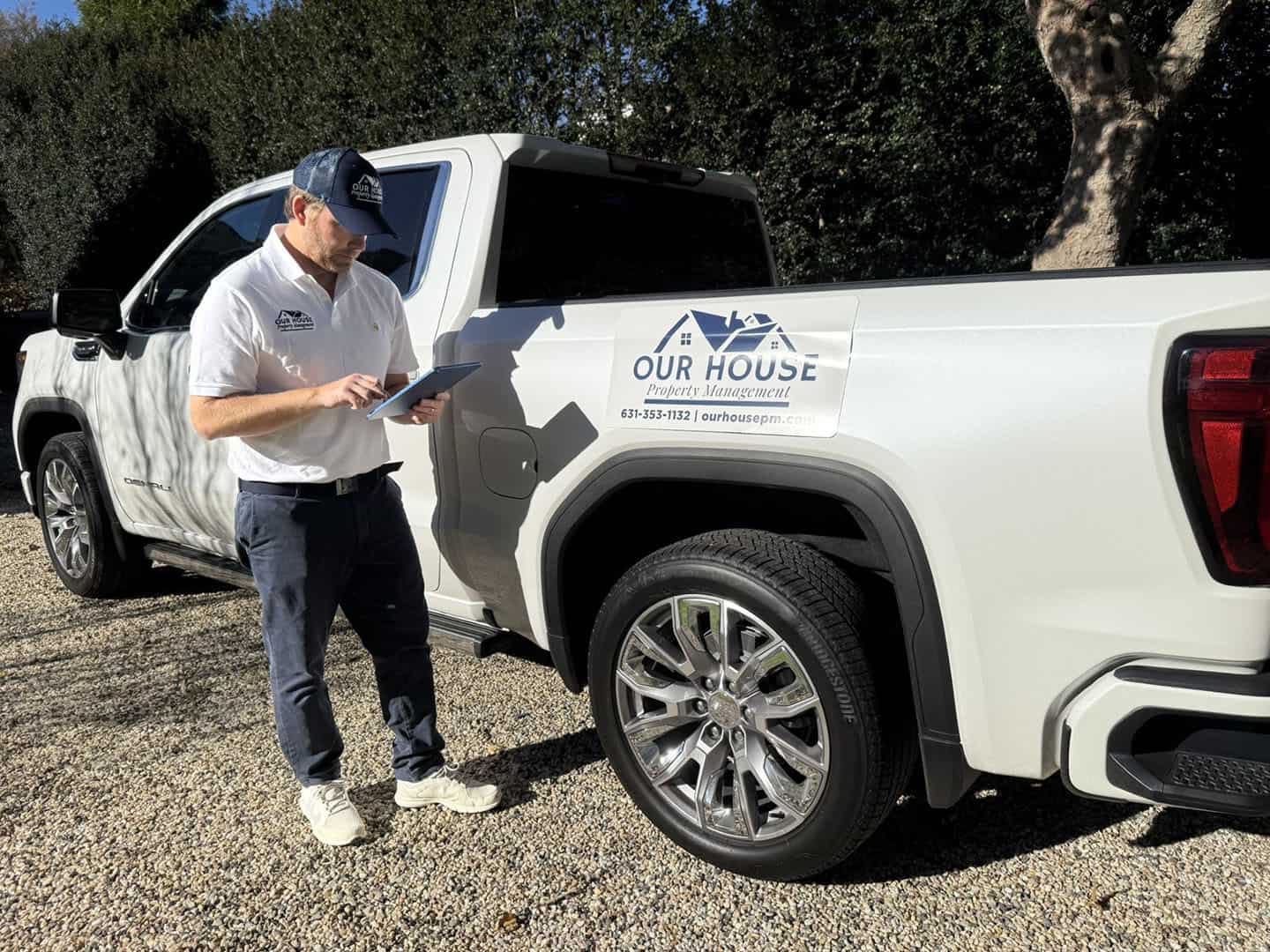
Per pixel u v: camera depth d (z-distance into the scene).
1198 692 1.81
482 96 9.03
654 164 3.61
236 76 11.52
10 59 15.37
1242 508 1.75
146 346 3.94
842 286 2.28
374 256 3.38
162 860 2.61
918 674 2.14
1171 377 1.79
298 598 2.51
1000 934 2.26
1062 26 5.77
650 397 2.46
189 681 3.80
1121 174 5.84
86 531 4.67
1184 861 2.53
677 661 2.46
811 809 2.28
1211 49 5.67
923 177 8.02
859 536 2.52
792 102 8.22
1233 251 8.30
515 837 2.70
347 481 2.51
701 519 2.77
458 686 3.71
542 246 3.27
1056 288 1.99
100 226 13.88
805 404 2.21
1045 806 2.81
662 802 2.56
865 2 7.89
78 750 3.24
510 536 2.82
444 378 2.38
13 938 2.31
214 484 3.66
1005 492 1.96
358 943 2.28
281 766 3.12
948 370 2.04
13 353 13.00
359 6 9.97
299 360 2.43
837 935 2.27
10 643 4.23
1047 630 1.96
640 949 2.24
